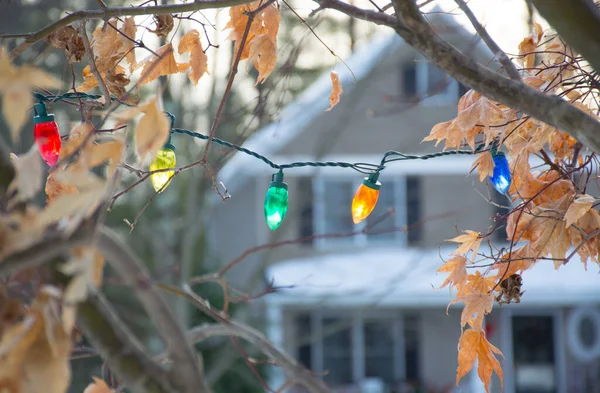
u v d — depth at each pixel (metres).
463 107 3.92
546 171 4.55
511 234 4.29
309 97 19.80
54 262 2.06
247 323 16.56
